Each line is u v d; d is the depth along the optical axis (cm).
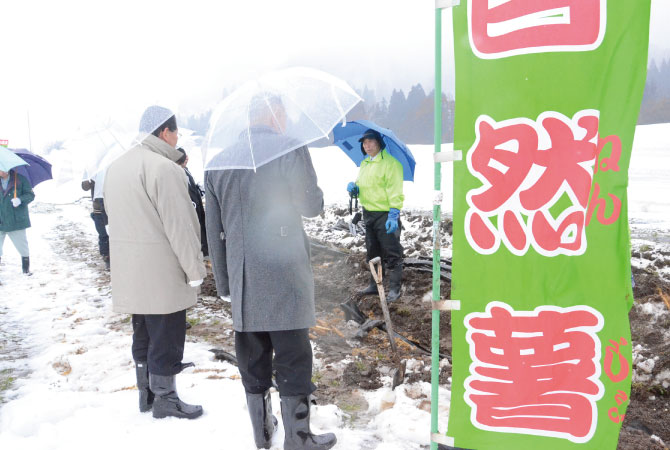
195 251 332
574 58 206
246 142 273
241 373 307
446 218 1030
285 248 281
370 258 650
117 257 337
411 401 384
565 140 211
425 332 540
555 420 224
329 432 334
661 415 374
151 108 320
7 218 866
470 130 221
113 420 352
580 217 212
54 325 616
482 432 233
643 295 538
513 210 219
